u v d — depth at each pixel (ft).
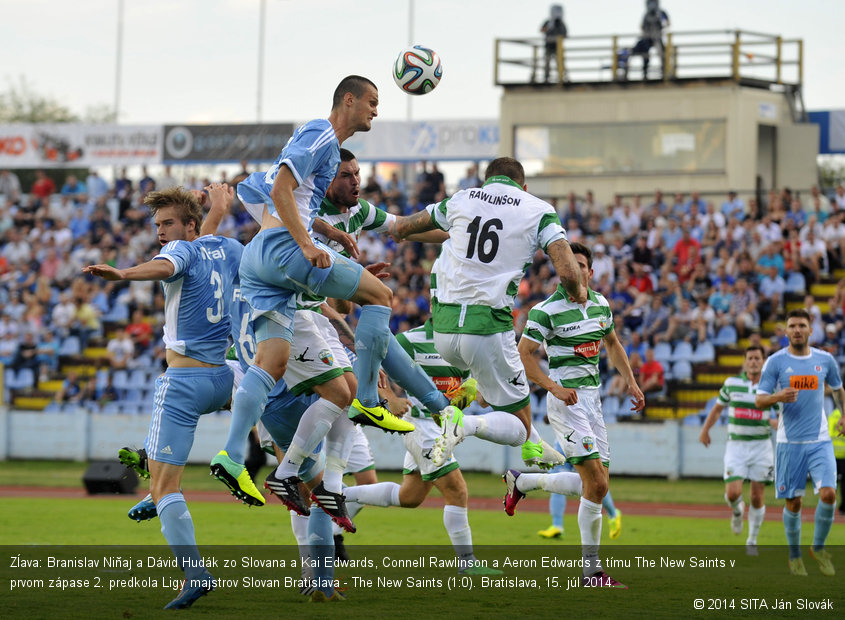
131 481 92.22
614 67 153.07
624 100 152.46
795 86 155.43
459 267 40.34
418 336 48.32
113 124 163.43
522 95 155.33
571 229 132.67
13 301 147.64
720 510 86.28
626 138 152.46
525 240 39.93
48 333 143.13
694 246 127.44
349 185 41.39
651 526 72.64
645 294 122.01
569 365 47.29
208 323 36.47
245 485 34.81
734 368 117.19
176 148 161.48
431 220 41.88
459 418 40.06
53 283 153.38
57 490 97.30
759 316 123.24
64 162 165.27
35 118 323.98
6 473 112.06
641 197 151.53
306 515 37.99
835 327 112.68
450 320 40.40
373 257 138.41
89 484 91.45
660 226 130.93
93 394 134.72
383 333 36.55
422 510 83.51
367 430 113.50
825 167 226.58
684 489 100.27
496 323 40.04
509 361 40.73
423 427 46.42
